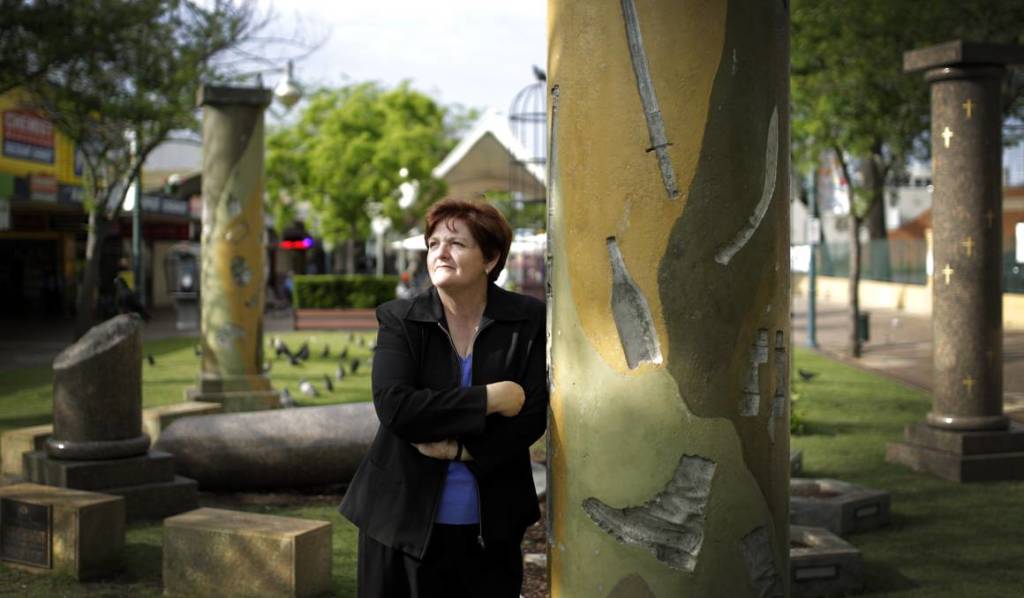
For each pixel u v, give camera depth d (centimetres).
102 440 665
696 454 248
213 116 1141
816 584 525
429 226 302
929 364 1792
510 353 296
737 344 250
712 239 247
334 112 3406
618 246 252
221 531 507
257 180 1156
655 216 248
